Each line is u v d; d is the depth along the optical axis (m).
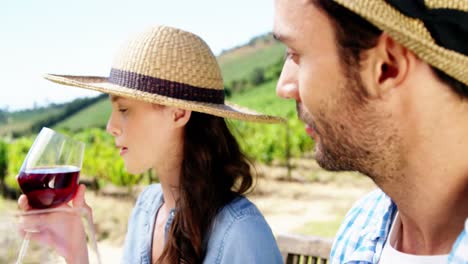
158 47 1.89
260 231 1.93
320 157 1.02
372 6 0.84
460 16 0.83
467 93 0.87
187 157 1.95
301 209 11.26
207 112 1.84
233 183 2.05
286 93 1.05
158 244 2.13
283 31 0.97
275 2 1.01
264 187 13.23
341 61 0.91
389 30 0.83
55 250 1.30
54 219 1.35
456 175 0.92
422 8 0.83
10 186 14.31
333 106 0.94
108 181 13.56
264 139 15.32
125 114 1.90
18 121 55.91
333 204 11.64
